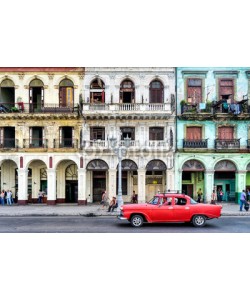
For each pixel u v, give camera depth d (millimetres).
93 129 30359
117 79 30047
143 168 29516
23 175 29781
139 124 29828
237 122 30094
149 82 30094
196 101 30188
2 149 29828
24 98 30172
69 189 31859
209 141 29906
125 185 31125
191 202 17141
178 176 29625
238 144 29609
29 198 31375
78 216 22250
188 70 30031
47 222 19078
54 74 30141
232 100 30047
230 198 31000
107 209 25719
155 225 17594
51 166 29766
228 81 30281
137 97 29891
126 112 29188
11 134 31531
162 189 31031
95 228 16703
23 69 30141
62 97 30344
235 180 30250
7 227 17125
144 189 29469
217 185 31188
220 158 29672
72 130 30281
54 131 29922
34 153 29875
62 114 29281
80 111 29344
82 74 30094
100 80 30141
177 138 29844
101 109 29438
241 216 22125
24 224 18250
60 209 25766
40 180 31734
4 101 31438
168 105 29375
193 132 30203
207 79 30156
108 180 30500
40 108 30781
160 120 29828
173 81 30031
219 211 17016
